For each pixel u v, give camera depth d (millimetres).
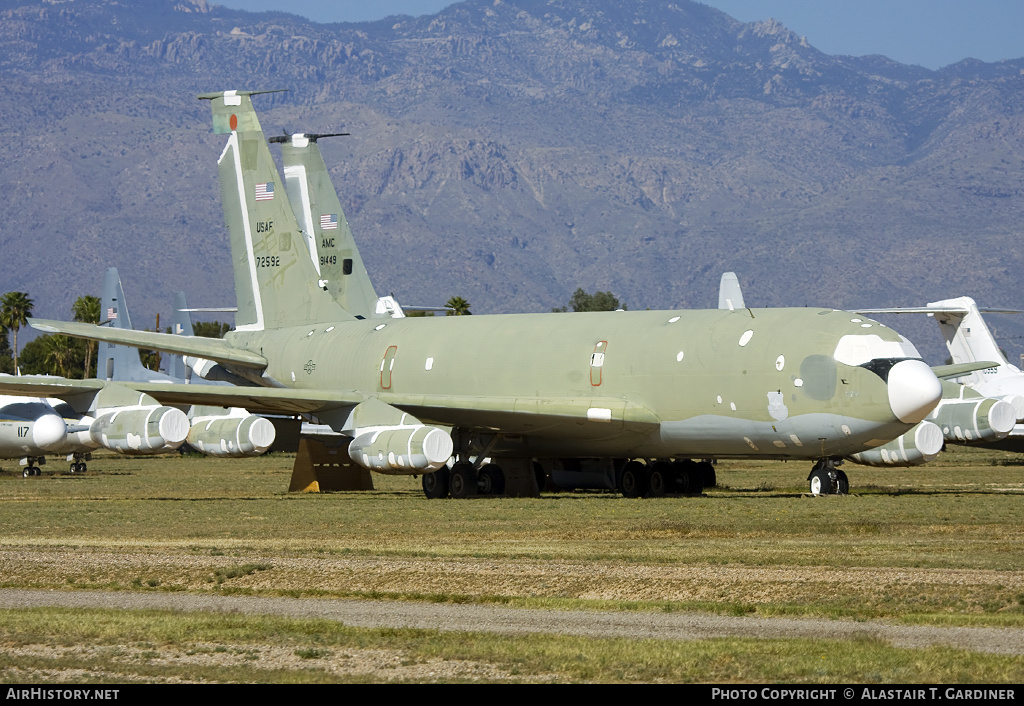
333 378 126375
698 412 99438
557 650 37750
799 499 96312
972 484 123188
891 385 90438
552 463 117375
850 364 92375
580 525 75000
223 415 106750
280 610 46312
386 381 121188
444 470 109125
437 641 39375
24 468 173875
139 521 80438
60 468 188000
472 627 42500
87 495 112312
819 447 94812
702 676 34812
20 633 40844
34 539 68875
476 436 110188
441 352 117500
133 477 154000
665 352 101938
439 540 67438
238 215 140000
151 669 36062
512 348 112375
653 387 102000
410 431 97625
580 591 49750
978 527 72188
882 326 94438
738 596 48219
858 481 130875
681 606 46031
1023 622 42562
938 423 118938
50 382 96875
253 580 52969
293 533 71688
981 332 162250
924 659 36344
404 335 122562
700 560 57000
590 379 106062
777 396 94812
